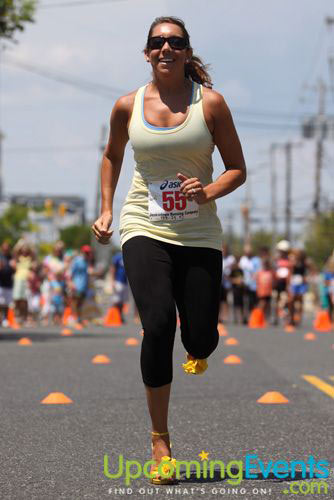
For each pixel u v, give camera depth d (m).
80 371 26.47
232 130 13.20
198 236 13.12
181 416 18.66
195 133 13.03
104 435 16.62
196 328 13.07
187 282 13.09
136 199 13.38
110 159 13.91
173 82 13.16
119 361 29.48
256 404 20.20
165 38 13.05
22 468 13.98
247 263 58.84
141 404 20.12
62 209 148.62
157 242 13.12
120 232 13.55
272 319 63.81
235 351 33.97
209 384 23.59
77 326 52.97
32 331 47.84
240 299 58.88
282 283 56.44
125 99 13.48
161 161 13.16
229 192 13.14
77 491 12.59
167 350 12.91
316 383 23.80
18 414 18.78
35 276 57.09
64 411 19.17
